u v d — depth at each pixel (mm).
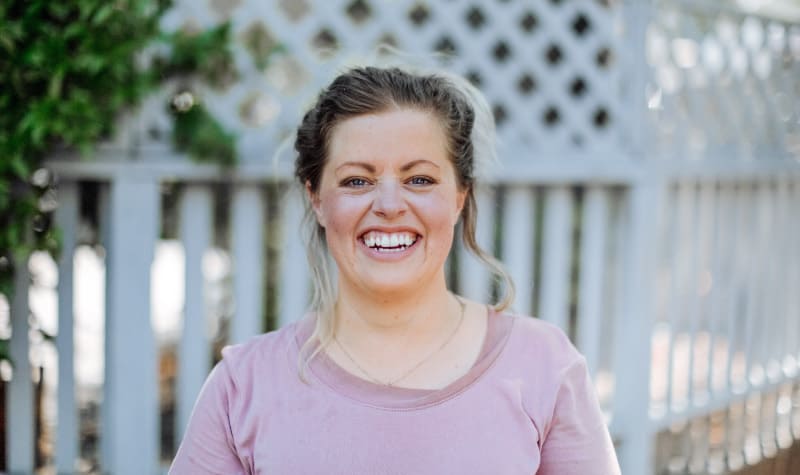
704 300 5473
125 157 2861
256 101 3254
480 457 1322
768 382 4609
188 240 3018
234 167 2932
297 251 3127
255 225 3094
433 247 1367
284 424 1354
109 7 2643
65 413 2957
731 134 4207
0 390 2900
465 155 1457
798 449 4730
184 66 2932
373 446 1319
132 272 2893
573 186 3738
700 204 4164
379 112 1358
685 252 4734
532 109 3494
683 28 3898
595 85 3580
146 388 2936
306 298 3145
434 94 1406
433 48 3457
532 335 1453
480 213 3404
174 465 1447
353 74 1431
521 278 3521
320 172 1422
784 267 4738
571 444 1404
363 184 1369
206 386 1458
